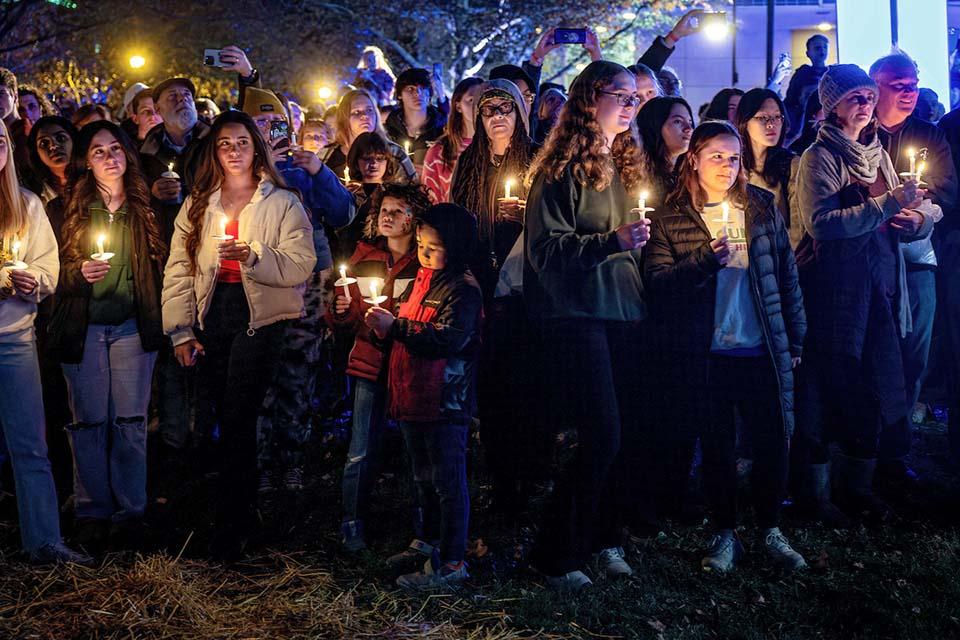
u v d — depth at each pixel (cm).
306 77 2367
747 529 547
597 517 499
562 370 462
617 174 474
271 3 2366
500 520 560
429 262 486
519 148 561
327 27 2408
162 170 668
